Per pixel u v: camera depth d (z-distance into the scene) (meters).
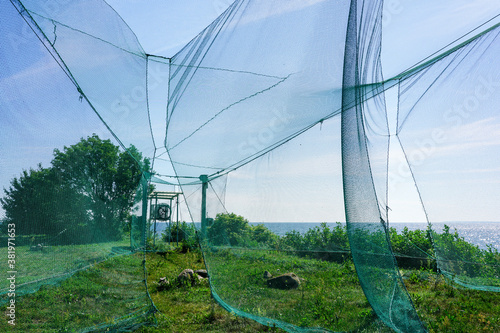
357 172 2.87
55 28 3.24
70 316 3.28
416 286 5.46
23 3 2.96
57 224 3.19
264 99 3.81
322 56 3.26
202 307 4.59
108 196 3.76
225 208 4.16
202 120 4.20
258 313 3.53
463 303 4.41
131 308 3.92
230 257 4.06
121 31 4.40
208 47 4.05
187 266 8.15
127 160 3.94
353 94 2.85
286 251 4.03
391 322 2.88
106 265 3.75
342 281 3.68
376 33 3.48
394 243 6.93
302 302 3.49
